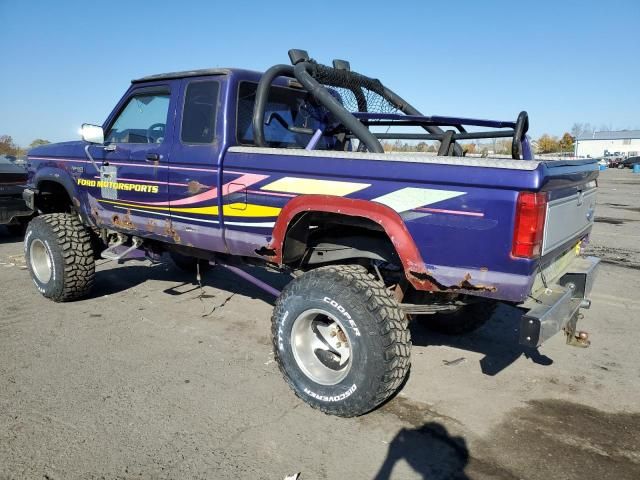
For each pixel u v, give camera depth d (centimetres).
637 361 426
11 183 837
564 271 363
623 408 350
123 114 500
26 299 558
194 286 622
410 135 507
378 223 315
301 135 480
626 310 558
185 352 428
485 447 302
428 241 299
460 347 452
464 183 285
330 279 320
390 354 302
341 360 332
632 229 1151
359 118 453
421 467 282
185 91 430
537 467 284
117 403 341
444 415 337
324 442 303
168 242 457
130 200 474
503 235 277
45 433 305
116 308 535
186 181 421
